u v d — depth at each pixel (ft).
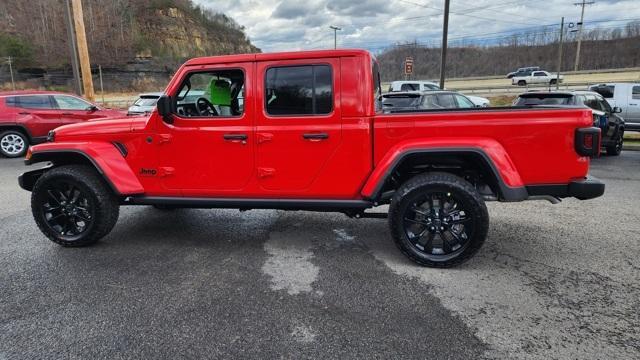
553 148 10.84
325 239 14.20
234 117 12.37
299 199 12.35
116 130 13.03
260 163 12.31
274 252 13.05
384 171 11.41
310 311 9.39
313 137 11.87
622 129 35.81
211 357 7.78
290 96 11.98
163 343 8.22
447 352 7.84
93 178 13.03
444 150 11.02
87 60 48.57
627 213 17.06
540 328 8.59
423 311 9.34
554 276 11.05
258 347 8.07
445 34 64.34
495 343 8.10
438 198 11.36
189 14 277.44
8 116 33.86
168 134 12.69
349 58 11.63
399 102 34.22
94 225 13.05
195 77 12.75
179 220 16.56
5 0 221.25
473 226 11.05
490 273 11.28
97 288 10.60
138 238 14.43
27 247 13.55
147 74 219.61
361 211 12.67
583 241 13.74
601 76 155.74
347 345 8.10
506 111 10.96
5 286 10.72
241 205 12.69
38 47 212.64
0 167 30.14
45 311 9.45
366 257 12.55
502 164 10.81
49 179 13.00
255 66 12.06
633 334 8.32
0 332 8.63
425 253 11.64
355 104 11.64
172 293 10.30
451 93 35.12
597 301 9.68
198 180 12.80
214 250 13.25
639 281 10.69
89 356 7.83
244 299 9.98
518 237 14.21
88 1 218.79
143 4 251.80
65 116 36.09
